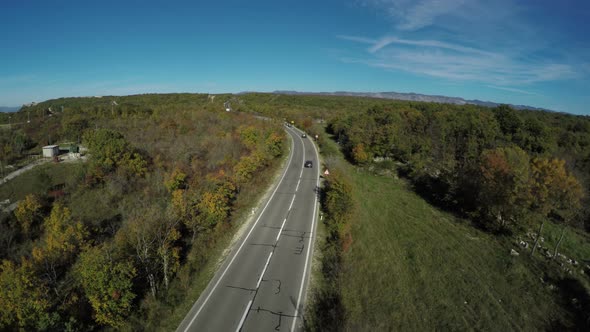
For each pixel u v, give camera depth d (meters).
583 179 45.19
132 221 29.38
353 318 20.84
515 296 25.67
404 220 40.12
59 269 27.05
